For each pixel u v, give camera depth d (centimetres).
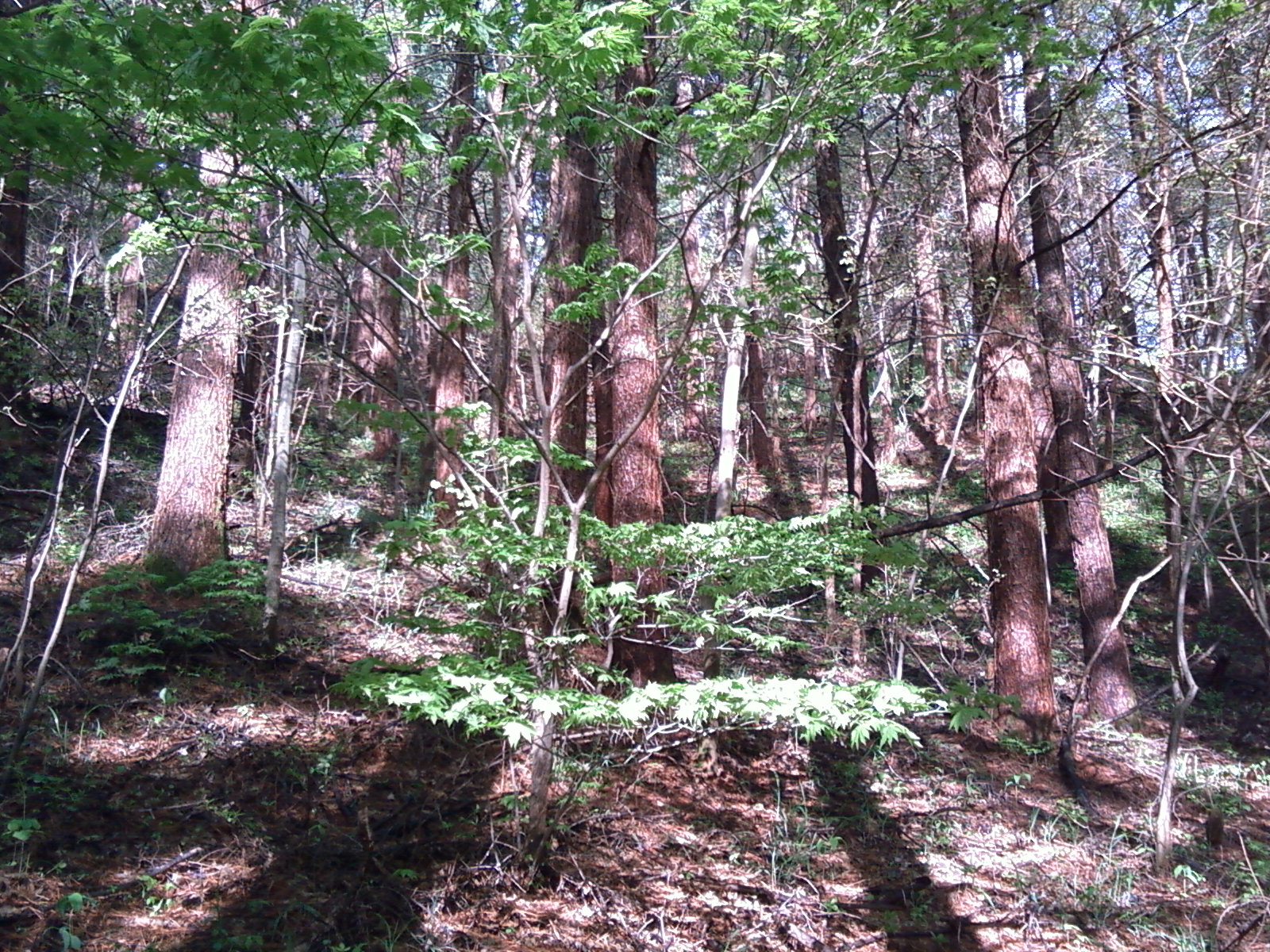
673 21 479
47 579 825
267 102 372
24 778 538
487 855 538
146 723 646
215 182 539
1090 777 898
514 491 621
